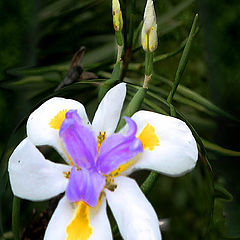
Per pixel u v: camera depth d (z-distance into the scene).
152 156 0.29
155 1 0.48
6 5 0.49
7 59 0.48
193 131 0.34
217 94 0.48
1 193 0.35
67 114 0.30
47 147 0.34
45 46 0.48
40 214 0.34
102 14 0.48
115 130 0.31
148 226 0.28
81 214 0.29
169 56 0.41
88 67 0.41
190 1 0.46
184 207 0.40
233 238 0.41
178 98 0.40
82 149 0.29
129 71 0.41
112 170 0.29
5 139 0.45
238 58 0.51
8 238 0.35
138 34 0.39
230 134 0.41
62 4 0.49
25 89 0.44
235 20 0.52
